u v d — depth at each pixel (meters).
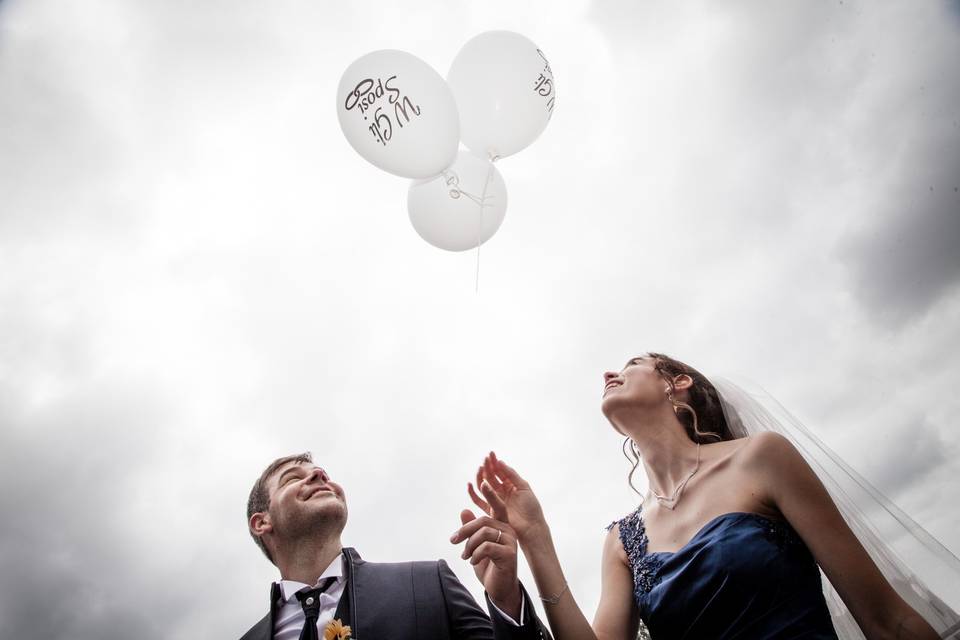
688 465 2.06
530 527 1.78
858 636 2.01
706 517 1.85
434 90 2.45
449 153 2.52
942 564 1.90
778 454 1.82
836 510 1.71
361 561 2.23
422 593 2.05
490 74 2.63
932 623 1.75
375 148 2.50
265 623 2.17
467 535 1.70
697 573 1.72
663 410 2.19
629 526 2.10
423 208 2.76
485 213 2.74
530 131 2.75
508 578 1.63
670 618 1.74
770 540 1.69
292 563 2.29
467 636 1.94
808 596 1.62
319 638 1.97
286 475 2.50
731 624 1.63
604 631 1.91
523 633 1.56
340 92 2.54
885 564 1.93
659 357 2.43
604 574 2.15
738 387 2.43
